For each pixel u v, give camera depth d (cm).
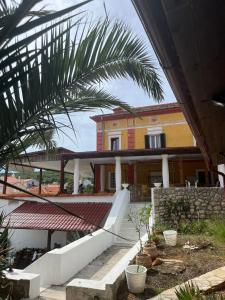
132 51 347
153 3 173
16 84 220
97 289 571
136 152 1692
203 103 295
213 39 193
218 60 217
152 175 2191
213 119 348
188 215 1356
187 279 649
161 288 616
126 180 2231
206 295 518
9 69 197
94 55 318
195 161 2112
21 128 250
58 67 261
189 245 934
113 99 388
